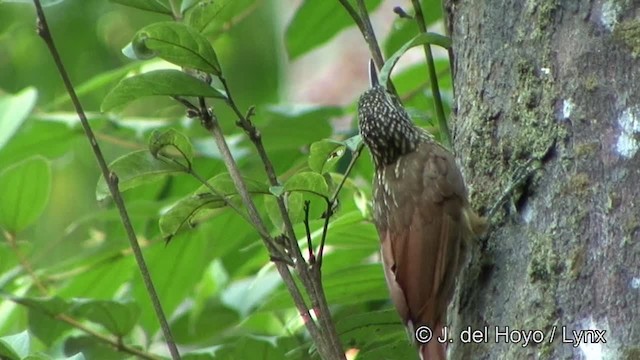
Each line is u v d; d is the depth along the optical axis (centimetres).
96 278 1062
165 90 742
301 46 1081
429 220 812
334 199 733
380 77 772
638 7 716
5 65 1542
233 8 1060
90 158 1439
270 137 1033
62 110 1502
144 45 737
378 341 937
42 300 907
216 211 1038
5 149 1060
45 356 787
